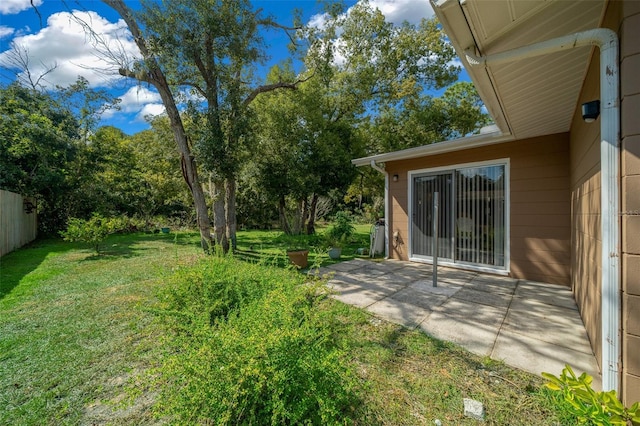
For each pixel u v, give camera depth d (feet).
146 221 46.93
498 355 7.80
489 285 14.66
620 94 4.92
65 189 38.60
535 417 5.57
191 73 25.04
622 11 4.82
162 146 38.81
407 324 9.84
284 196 36.76
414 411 5.75
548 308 11.28
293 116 32.96
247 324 6.27
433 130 40.68
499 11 5.80
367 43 36.83
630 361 4.77
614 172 5.02
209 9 21.29
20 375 7.03
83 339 8.88
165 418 5.59
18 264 20.84
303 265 18.72
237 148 24.89
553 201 14.93
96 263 21.06
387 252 22.62
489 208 17.22
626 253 4.80
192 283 9.55
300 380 5.04
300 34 26.68
